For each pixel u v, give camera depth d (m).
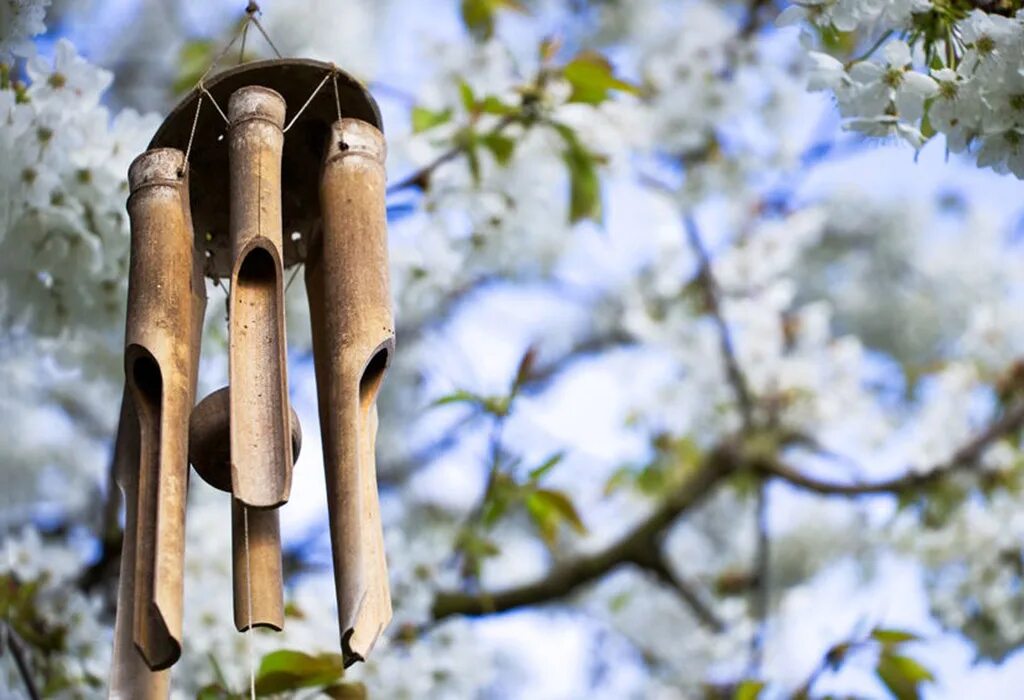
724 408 6.71
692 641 6.38
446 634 4.59
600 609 7.13
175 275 2.67
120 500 5.26
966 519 5.77
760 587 6.62
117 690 2.50
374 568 2.51
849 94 3.15
